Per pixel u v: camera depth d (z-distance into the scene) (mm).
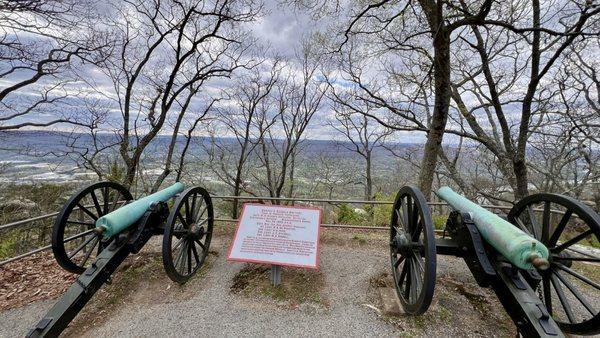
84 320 2865
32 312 2988
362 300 3168
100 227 2670
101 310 3010
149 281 3516
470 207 2936
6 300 3174
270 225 3494
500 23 4469
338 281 3537
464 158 13570
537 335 1909
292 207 3627
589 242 5270
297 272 3734
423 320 2838
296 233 3424
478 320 2863
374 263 3982
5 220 8547
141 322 2838
